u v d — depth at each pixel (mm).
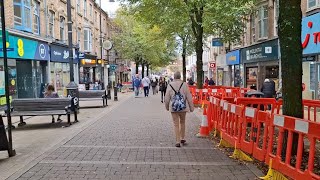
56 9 26406
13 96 18922
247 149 7168
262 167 6629
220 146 8680
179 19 21016
